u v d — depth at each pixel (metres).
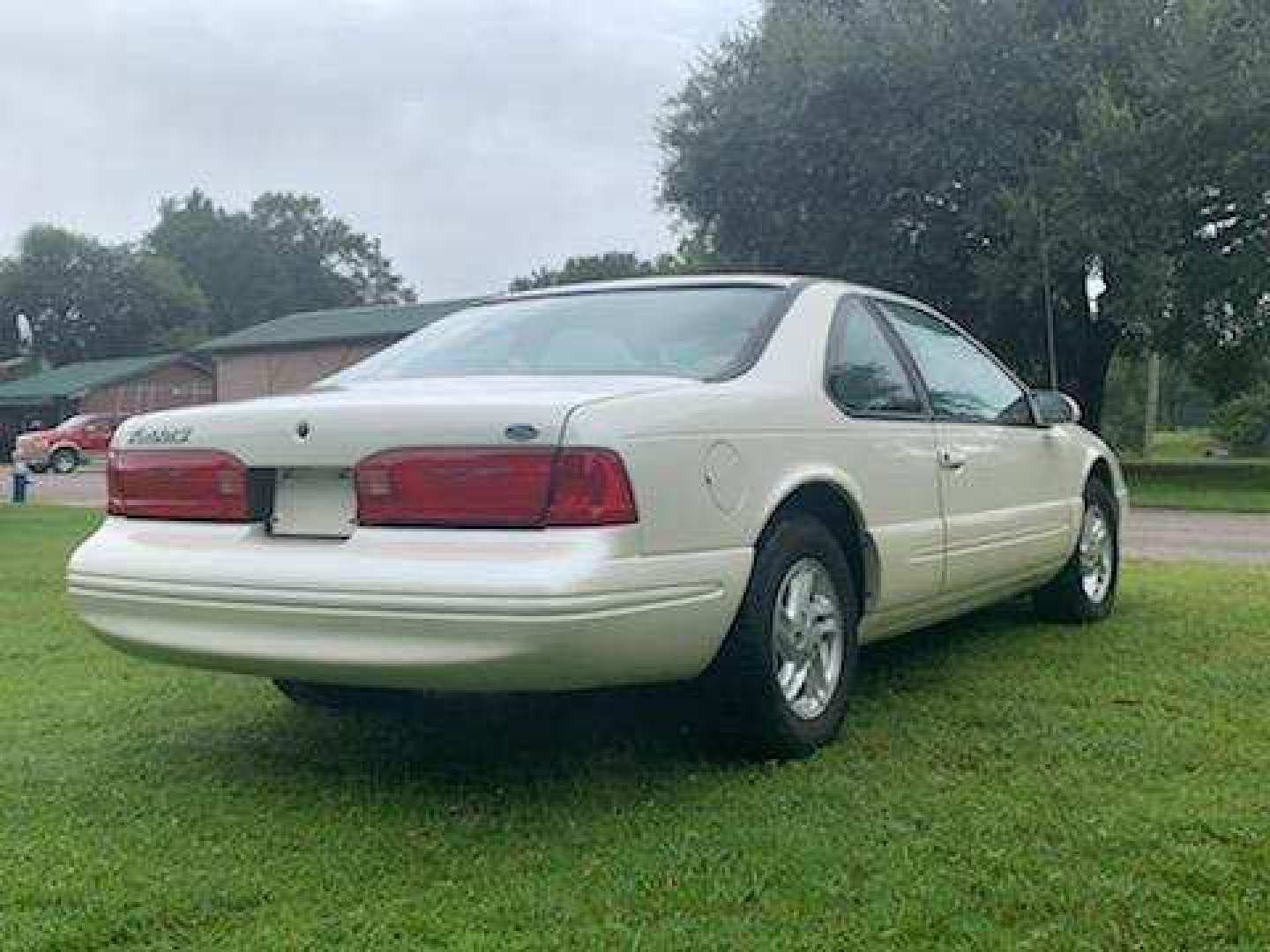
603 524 3.26
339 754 4.12
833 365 4.35
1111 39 23.27
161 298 89.94
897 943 2.68
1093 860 3.10
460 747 4.16
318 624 3.36
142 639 3.68
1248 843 3.20
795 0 27.50
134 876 3.09
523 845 3.27
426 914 2.85
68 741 4.31
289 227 114.81
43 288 86.50
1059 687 4.85
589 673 3.28
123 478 3.89
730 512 3.66
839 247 26.56
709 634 3.59
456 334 4.62
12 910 2.91
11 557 10.05
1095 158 21.92
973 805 3.51
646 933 2.74
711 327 4.25
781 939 2.71
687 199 27.84
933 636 5.88
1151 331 25.06
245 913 2.88
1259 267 23.70
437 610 3.20
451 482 3.30
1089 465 6.20
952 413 5.01
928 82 24.28
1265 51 21.48
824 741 4.05
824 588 4.10
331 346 49.47
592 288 4.74
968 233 25.03
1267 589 7.39
